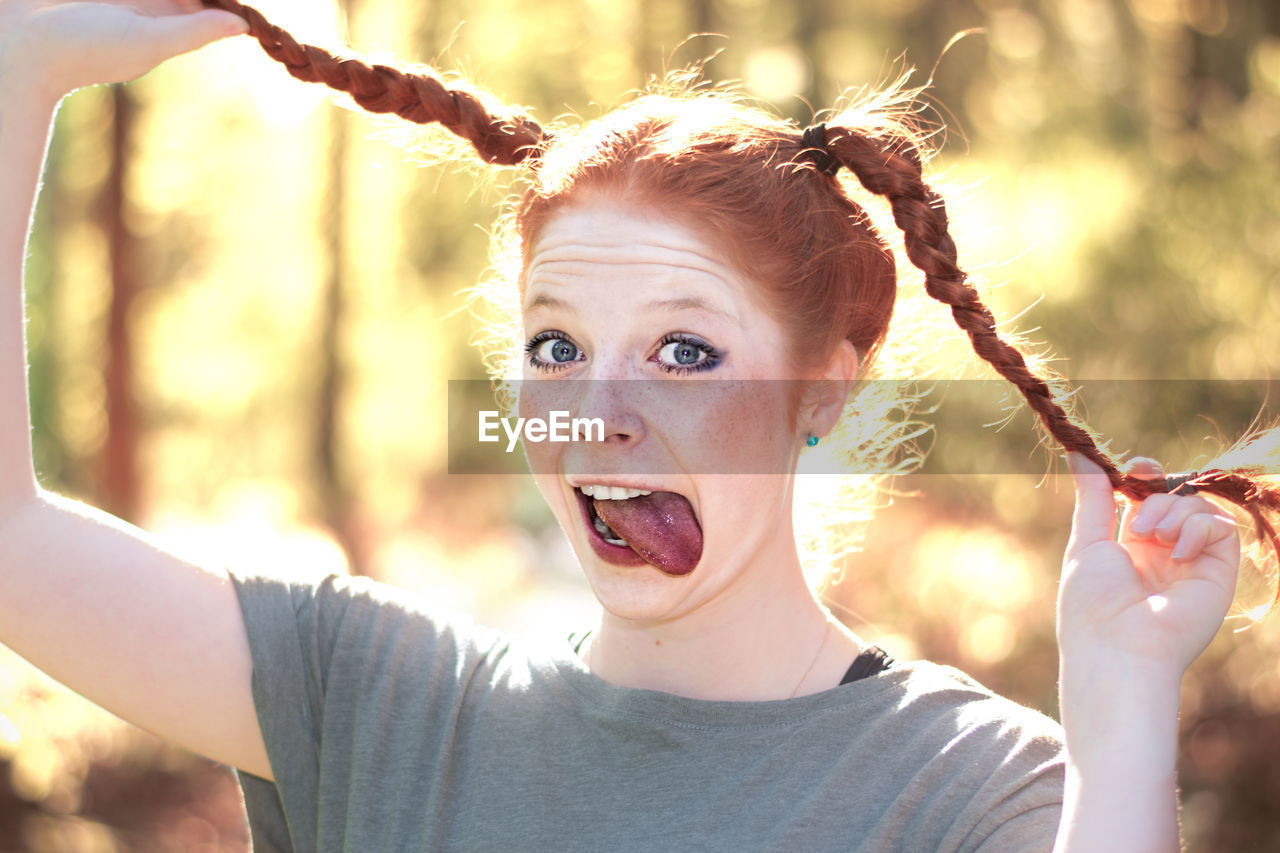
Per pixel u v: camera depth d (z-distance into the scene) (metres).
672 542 1.13
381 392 10.41
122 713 1.28
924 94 6.89
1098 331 5.04
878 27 7.36
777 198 1.16
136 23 1.20
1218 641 4.15
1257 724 3.91
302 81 1.28
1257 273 5.15
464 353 9.05
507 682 1.27
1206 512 1.04
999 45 6.91
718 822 1.11
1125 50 6.68
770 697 1.19
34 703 4.36
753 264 1.15
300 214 10.34
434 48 8.03
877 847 1.06
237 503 10.23
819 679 1.20
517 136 1.31
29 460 1.25
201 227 10.34
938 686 1.14
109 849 4.44
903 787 1.08
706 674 1.20
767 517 1.16
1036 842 1.00
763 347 1.16
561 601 8.28
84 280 9.22
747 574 1.19
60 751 4.50
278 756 1.26
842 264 1.21
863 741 1.12
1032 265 5.18
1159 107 6.27
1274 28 6.42
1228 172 5.48
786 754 1.13
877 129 1.23
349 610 1.33
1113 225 5.28
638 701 1.18
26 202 1.23
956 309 1.14
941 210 1.17
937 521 5.74
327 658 1.30
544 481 1.19
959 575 5.19
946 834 1.04
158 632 1.27
